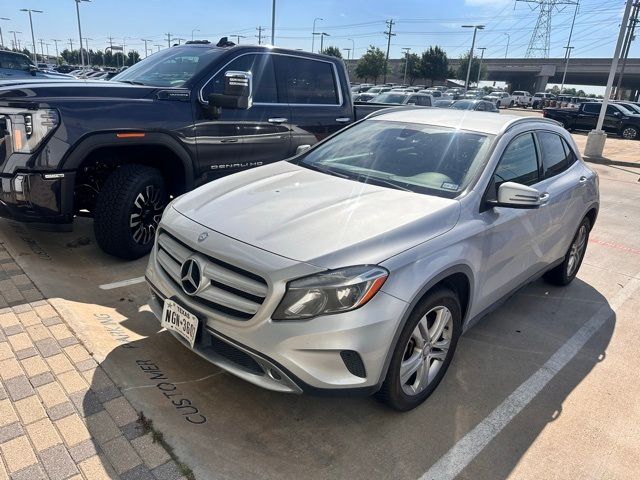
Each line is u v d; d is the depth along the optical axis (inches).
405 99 834.2
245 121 207.6
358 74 3034.0
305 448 102.5
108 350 122.0
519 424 117.3
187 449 95.8
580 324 171.0
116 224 171.0
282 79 226.8
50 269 163.0
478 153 139.0
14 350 117.7
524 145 155.3
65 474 87.0
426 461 103.2
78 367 113.7
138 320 142.9
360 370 98.1
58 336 124.3
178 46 228.2
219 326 100.7
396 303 99.0
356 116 270.2
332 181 136.7
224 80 198.4
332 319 94.3
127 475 88.3
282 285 94.5
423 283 103.7
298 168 151.6
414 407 117.3
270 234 105.0
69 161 156.5
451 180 132.6
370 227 107.4
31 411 100.0
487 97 1894.7
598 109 1000.2
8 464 88.0
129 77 209.3
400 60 3587.6
